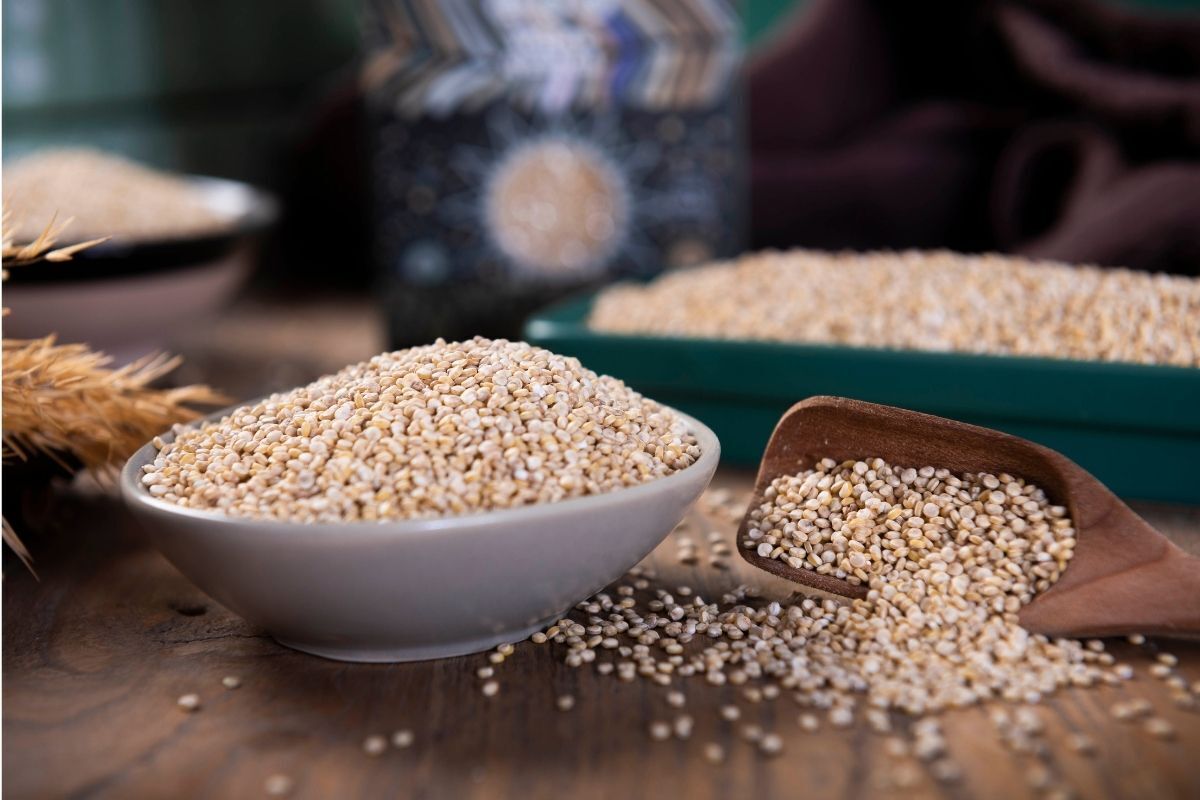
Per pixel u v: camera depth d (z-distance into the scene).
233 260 0.38
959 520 0.23
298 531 0.20
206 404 0.36
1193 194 0.38
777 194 0.50
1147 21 0.45
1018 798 0.19
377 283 0.42
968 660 0.22
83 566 0.26
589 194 0.41
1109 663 0.22
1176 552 0.23
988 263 0.32
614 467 0.22
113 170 0.40
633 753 0.20
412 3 0.40
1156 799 0.19
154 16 0.54
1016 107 0.50
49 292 0.33
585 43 0.39
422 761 0.20
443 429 0.22
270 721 0.21
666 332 0.31
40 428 0.25
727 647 0.23
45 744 0.20
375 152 0.41
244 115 0.62
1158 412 0.27
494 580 0.21
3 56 0.46
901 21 0.52
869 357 0.28
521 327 0.42
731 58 0.39
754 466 0.30
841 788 0.19
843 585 0.23
